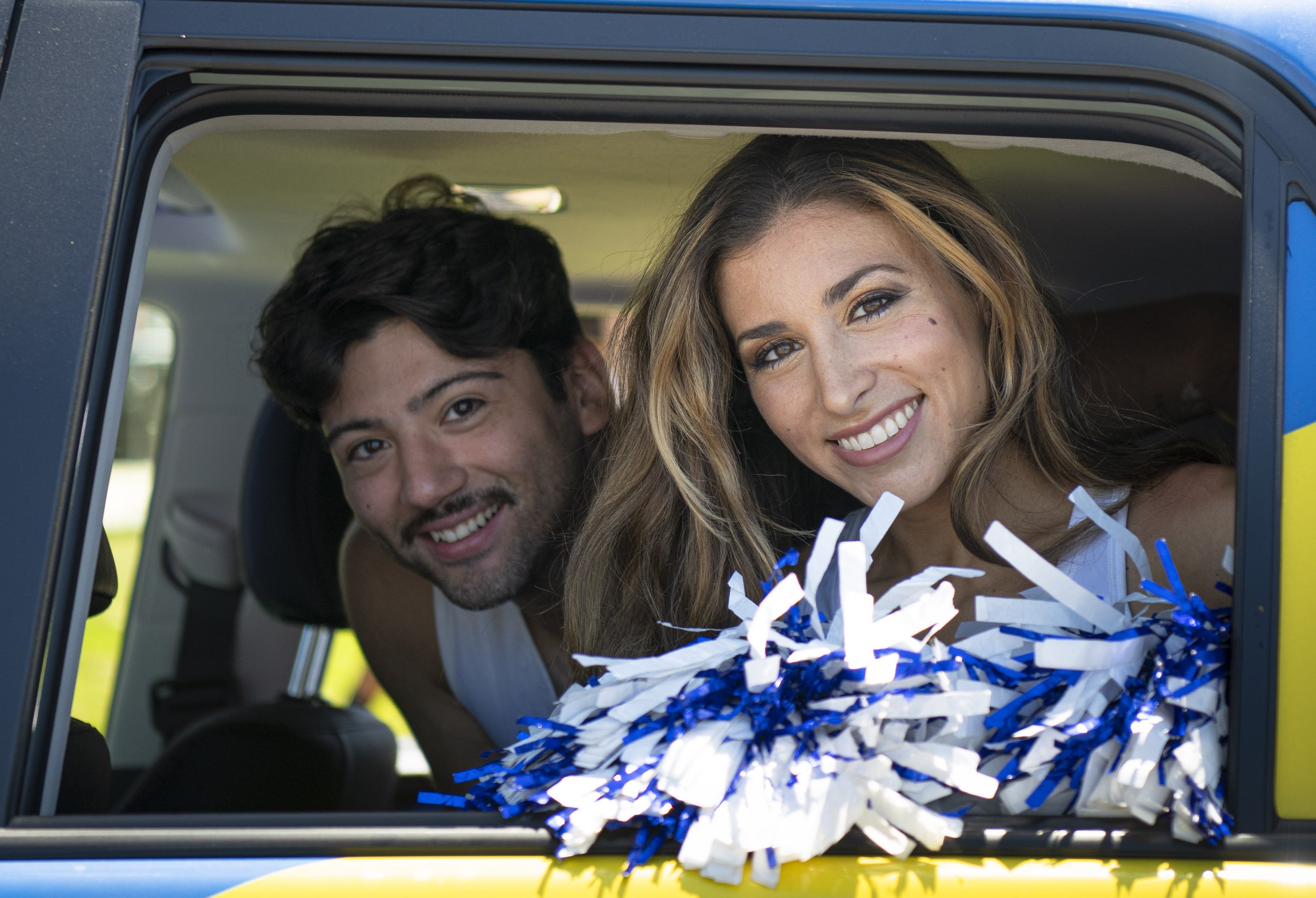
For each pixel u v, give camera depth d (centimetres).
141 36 98
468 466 185
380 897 89
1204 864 91
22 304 94
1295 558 92
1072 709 96
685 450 149
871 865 92
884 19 99
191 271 273
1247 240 96
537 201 195
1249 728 91
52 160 96
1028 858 92
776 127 106
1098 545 133
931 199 137
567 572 158
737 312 143
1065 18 99
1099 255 177
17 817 90
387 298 179
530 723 108
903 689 98
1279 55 98
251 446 254
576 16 98
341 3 98
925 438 140
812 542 167
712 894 90
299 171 190
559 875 91
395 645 216
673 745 95
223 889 89
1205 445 141
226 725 228
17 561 90
